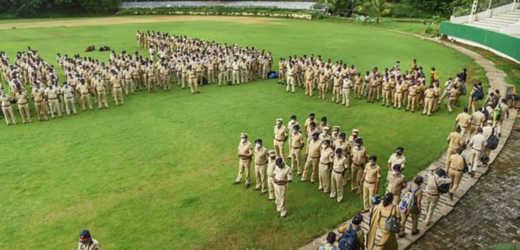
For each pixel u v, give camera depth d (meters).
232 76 27.39
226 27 55.41
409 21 63.53
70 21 67.81
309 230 11.02
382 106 22.19
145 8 81.50
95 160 15.63
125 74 24.97
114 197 12.88
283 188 11.43
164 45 35.31
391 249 9.20
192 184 13.70
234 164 15.21
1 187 13.54
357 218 8.62
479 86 19.47
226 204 12.44
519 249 9.49
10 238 10.84
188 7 81.69
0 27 57.91
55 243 10.61
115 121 20.33
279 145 14.96
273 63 33.09
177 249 10.31
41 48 40.03
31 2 74.81
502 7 40.97
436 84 20.41
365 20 62.12
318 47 39.62
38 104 20.25
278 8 78.00
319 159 13.35
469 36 39.44
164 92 25.73
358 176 12.84
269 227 11.20
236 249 10.29
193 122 19.92
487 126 14.27
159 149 16.64
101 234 10.95
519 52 29.00
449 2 68.81
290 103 22.97
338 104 22.72
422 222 11.22
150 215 11.85
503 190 12.77
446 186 10.51
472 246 10.20
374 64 31.78
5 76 27.48
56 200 12.71
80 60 27.30
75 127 19.52
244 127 19.06
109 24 61.38
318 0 78.25
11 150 16.70
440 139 17.11
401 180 11.03
